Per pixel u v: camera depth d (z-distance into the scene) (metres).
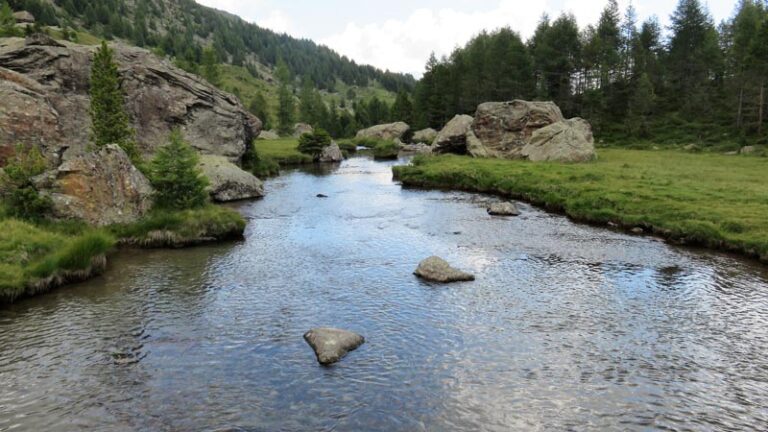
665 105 119.19
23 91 40.53
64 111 47.28
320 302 21.03
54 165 39.50
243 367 15.33
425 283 23.58
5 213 27.48
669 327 18.64
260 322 18.84
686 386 14.45
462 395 13.84
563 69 125.25
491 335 17.78
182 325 18.55
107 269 25.66
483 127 82.56
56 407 13.10
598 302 21.22
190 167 34.91
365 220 39.25
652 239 32.66
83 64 51.78
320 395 13.76
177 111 59.53
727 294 22.28
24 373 14.85
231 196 48.44
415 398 13.66
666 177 51.00
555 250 29.91
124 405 13.22
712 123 103.19
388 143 115.56
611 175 52.25
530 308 20.45
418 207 45.09
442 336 17.67
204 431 12.09
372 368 15.32
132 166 33.41
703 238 31.00
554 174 54.53
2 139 36.97
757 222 31.53
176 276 24.56
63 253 23.61
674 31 131.88
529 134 78.31
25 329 18.06
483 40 176.88
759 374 15.18
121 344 16.91
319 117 189.50
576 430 12.32
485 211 43.03
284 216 40.84
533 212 42.62
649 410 13.22
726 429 12.42
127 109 55.00
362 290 22.56
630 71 126.94
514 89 125.12
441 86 148.62
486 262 27.34
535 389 14.21
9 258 22.47
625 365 15.66
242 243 31.70
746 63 96.19
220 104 65.88
